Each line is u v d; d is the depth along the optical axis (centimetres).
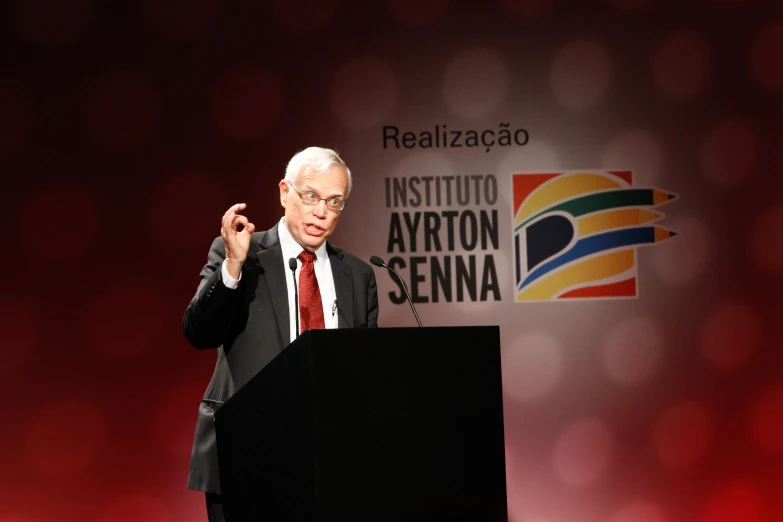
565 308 622
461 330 240
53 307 595
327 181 319
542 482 617
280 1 615
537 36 625
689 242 625
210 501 299
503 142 623
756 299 625
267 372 235
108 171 601
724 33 628
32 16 601
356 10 620
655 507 619
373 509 220
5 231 593
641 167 625
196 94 608
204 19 611
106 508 592
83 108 601
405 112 620
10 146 595
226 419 256
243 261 289
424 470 229
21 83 598
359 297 336
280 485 227
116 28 605
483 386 242
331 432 215
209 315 291
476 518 237
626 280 623
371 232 619
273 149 611
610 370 621
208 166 607
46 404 591
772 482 621
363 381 222
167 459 596
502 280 621
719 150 627
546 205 623
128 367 598
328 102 616
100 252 599
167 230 603
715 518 620
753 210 627
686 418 622
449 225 621
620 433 620
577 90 625
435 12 623
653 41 627
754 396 622
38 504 588
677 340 623
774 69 628
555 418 619
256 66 612
